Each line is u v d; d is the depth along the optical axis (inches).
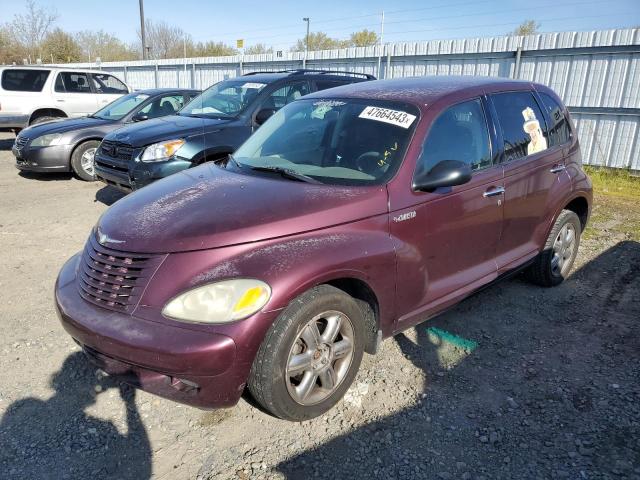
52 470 98.9
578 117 391.5
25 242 230.8
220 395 99.0
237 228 104.9
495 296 179.2
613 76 367.2
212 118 267.3
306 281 102.0
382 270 117.0
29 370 130.6
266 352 100.0
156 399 120.5
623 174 372.8
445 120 138.5
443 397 122.0
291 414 107.7
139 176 244.5
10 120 466.3
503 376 131.0
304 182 126.1
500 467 100.3
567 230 186.7
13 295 174.9
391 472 99.0
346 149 135.9
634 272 202.1
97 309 105.6
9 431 109.0
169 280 100.0
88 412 115.6
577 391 124.4
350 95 154.2
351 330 114.8
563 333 153.6
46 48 1727.4
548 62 397.1
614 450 104.3
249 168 142.1
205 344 93.7
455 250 138.3
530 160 162.2
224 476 97.9
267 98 269.7
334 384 114.4
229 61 681.0
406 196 124.0
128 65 874.1
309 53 569.3
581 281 193.6
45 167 348.2
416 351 142.1
